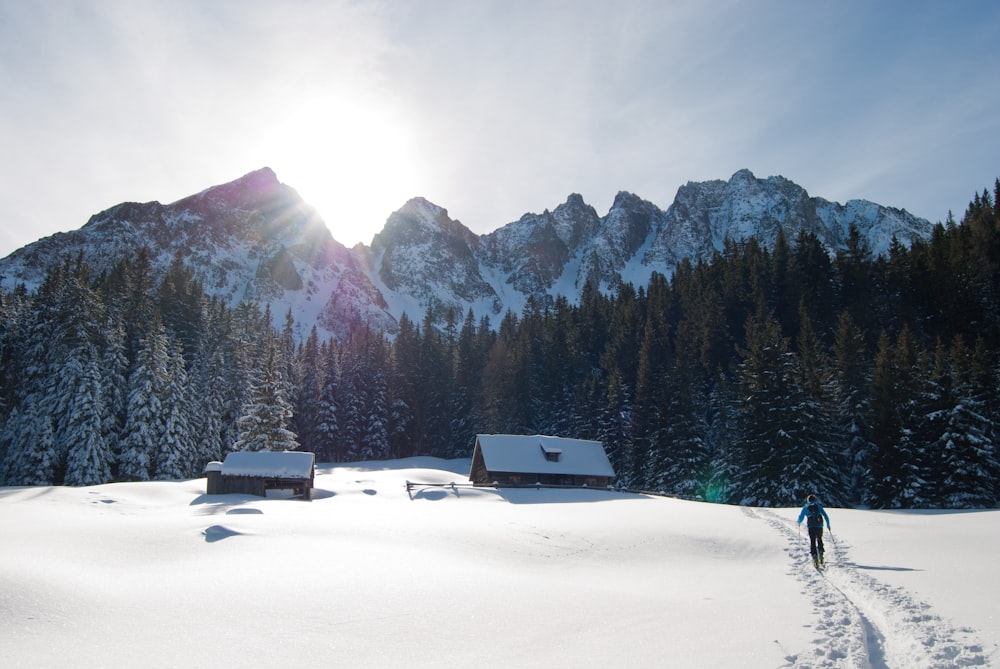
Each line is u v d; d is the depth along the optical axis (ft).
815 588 54.29
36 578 48.11
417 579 56.08
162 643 37.73
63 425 187.42
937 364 169.68
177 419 205.36
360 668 34.14
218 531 76.59
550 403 303.48
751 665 32.12
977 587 48.06
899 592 48.73
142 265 320.70
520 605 48.03
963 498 149.28
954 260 240.73
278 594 49.39
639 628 41.22
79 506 132.57
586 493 182.39
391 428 344.49
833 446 178.19
